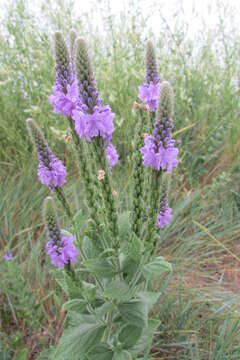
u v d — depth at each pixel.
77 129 1.99
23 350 3.09
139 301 2.63
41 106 5.63
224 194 5.68
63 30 5.77
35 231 4.86
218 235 4.89
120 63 6.13
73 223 2.46
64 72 2.19
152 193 2.24
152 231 2.35
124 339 2.65
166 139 2.07
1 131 6.07
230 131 6.39
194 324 3.66
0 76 5.91
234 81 6.89
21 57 6.05
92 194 2.44
